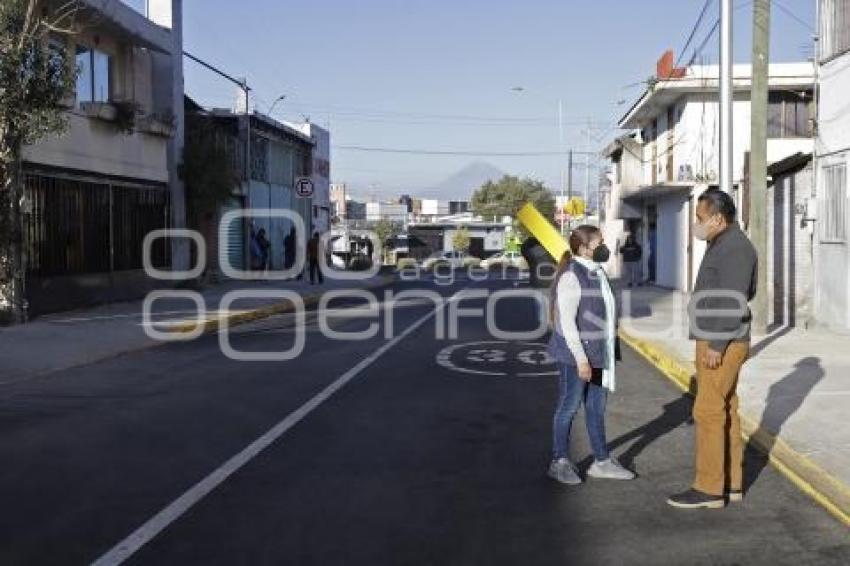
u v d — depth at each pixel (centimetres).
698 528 601
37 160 1938
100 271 2236
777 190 1933
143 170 2491
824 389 1067
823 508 645
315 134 4947
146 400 1054
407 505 649
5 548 559
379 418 955
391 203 11844
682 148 3155
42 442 840
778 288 1930
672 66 3094
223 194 2875
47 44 1753
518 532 592
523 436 875
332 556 546
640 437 877
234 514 626
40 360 1327
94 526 600
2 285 1692
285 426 911
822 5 1714
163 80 2714
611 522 613
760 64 1530
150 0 2695
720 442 642
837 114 1645
